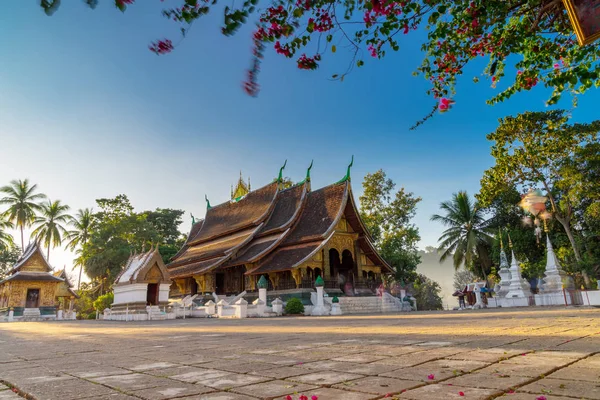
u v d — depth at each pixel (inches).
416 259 1604.3
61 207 1902.1
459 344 205.5
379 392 108.9
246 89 125.6
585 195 1081.4
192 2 109.9
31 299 1407.5
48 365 187.0
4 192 1777.8
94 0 96.3
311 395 108.8
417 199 1624.0
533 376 120.3
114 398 113.3
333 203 1195.9
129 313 851.4
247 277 1198.9
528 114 1063.0
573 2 129.0
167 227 2341.3
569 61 198.4
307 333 325.7
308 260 1064.8
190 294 1344.7
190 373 151.4
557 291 930.7
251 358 188.1
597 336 216.5
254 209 1432.1
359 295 1143.6
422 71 218.7
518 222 1453.0
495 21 172.1
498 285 1184.2
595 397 94.9
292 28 133.3
